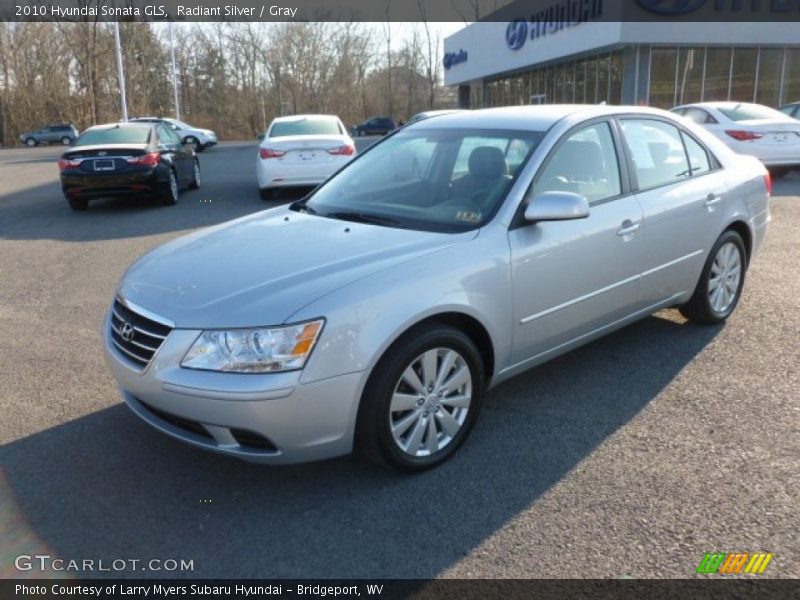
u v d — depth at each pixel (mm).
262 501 3127
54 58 55031
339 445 3025
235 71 66750
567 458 3412
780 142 12266
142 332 3105
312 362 2850
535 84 33000
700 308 4980
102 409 4059
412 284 3123
